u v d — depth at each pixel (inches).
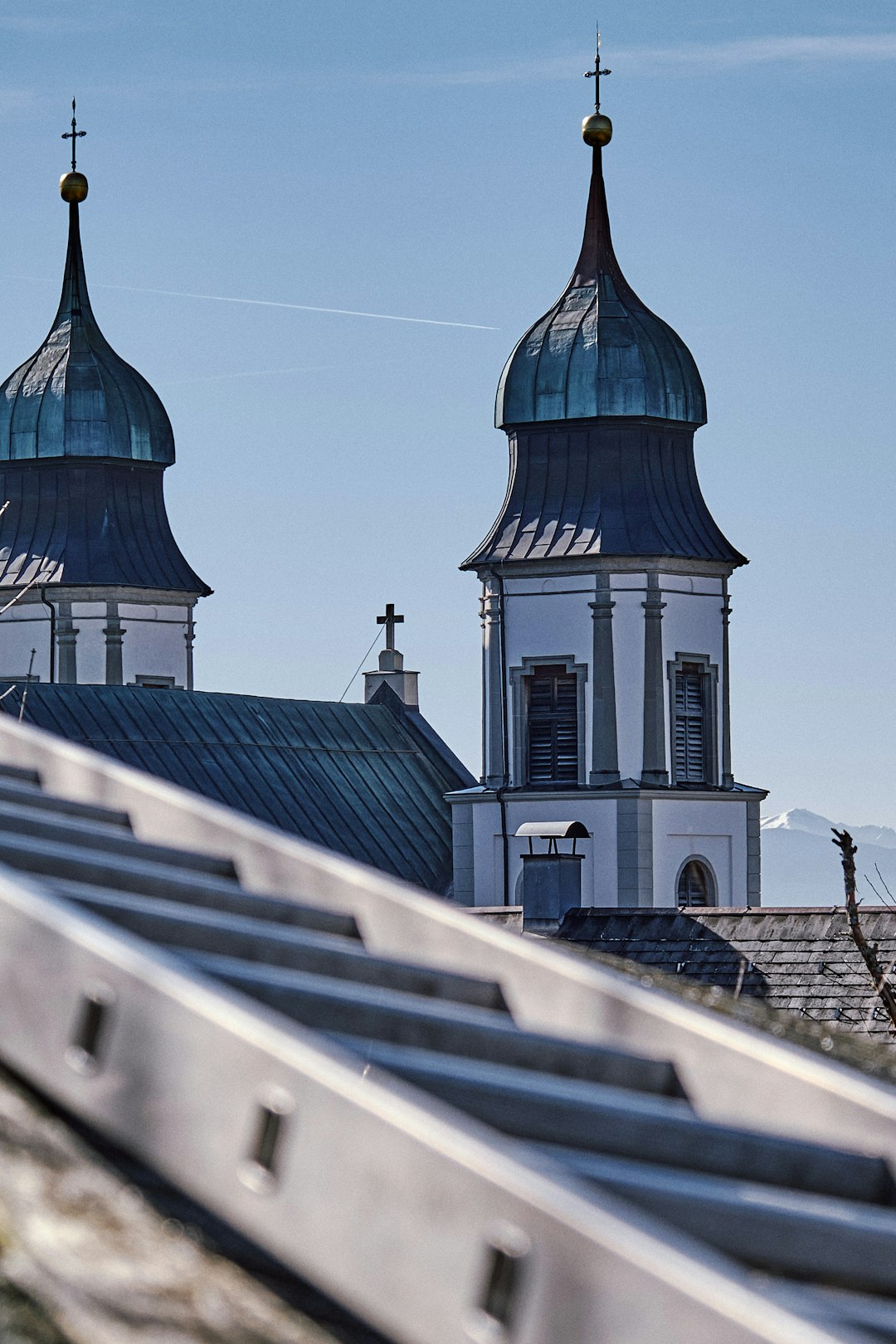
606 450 6254.9
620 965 456.8
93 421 7012.8
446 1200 229.6
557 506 6259.8
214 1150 254.8
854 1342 200.8
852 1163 299.7
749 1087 324.5
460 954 372.2
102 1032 271.4
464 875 6077.8
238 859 421.1
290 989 321.4
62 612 6939.0
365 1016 325.7
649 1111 296.4
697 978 2819.9
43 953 281.1
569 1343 215.3
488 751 6166.3
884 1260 261.1
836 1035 426.6
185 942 347.3
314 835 5885.8
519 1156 229.9
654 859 6072.8
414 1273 231.1
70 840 402.9
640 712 6136.8
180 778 5821.9
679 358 6338.6
